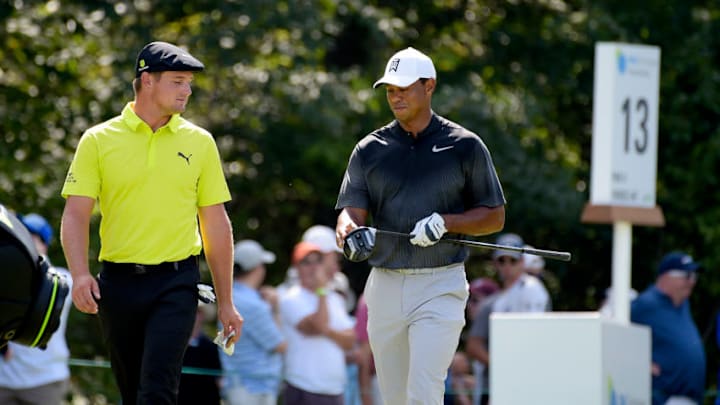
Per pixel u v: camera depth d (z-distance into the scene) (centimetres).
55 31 5412
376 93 5575
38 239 3080
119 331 2108
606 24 6047
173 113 2102
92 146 2089
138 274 2083
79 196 2081
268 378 2988
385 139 2305
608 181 3328
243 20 5450
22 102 5456
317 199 6028
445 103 5541
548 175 5797
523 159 5666
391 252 2280
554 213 5753
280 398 3061
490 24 6309
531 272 3775
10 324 1992
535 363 2761
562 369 2767
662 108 6106
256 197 5947
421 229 2181
